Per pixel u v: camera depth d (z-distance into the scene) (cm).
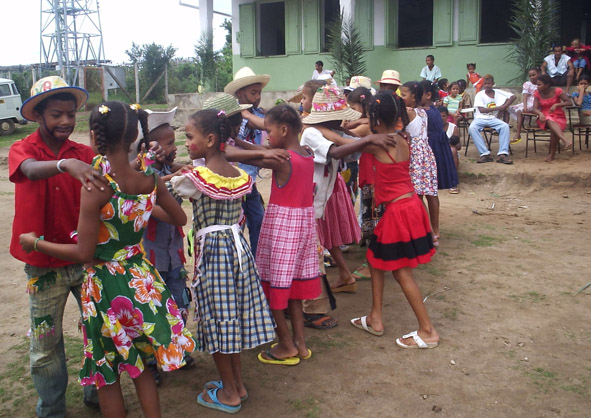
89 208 254
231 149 362
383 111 385
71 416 332
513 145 1068
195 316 326
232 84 466
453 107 1106
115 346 271
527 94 1013
